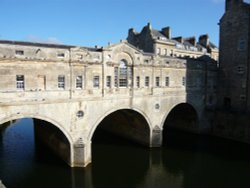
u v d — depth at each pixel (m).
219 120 44.78
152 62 36.97
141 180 28.14
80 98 29.70
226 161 33.44
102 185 26.84
